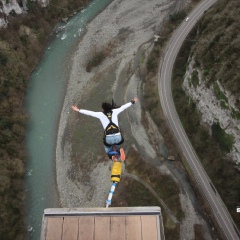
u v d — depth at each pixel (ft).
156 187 157.99
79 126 178.60
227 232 143.95
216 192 153.48
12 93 179.93
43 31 215.51
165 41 208.64
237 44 154.30
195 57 176.45
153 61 200.64
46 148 171.22
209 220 148.77
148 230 29.19
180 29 213.05
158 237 28.86
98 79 199.21
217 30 171.01
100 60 207.82
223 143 156.04
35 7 215.10
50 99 190.49
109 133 26.94
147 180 160.25
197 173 158.92
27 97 189.98
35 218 148.46
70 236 28.91
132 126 178.91
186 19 217.56
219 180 153.69
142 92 191.31
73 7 237.66
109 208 29.78
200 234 145.59
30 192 156.15
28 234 143.84
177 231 146.82
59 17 231.71
